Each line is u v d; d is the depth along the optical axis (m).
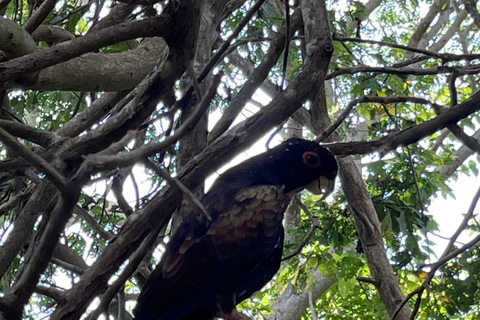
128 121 4.04
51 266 6.04
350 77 7.18
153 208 3.55
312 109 6.39
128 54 5.79
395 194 6.88
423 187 7.21
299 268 7.42
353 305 9.73
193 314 4.09
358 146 4.43
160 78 3.97
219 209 3.94
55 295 3.97
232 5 5.54
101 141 4.09
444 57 5.23
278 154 4.39
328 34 3.76
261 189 4.04
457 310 5.78
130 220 3.55
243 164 4.29
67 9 6.18
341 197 7.11
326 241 6.95
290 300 10.68
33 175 4.38
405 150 7.00
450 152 8.36
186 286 3.88
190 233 3.91
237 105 4.02
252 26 7.48
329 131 4.56
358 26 5.72
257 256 3.93
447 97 10.32
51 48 3.54
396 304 5.96
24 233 4.09
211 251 3.87
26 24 4.38
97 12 5.54
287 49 3.84
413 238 6.46
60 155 4.12
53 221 3.04
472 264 5.76
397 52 10.17
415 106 7.53
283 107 3.67
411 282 6.53
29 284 3.15
